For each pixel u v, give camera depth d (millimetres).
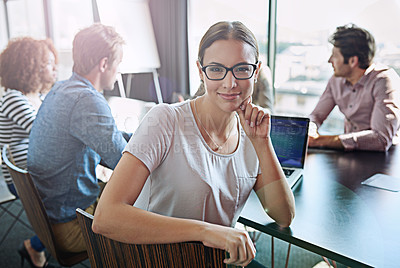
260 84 1009
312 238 676
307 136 1018
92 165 1148
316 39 2404
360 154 1251
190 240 569
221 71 670
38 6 2760
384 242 658
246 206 819
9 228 1951
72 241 1101
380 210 793
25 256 1467
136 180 641
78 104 1040
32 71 1434
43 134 1075
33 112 1451
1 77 1438
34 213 1062
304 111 2480
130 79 2221
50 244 1062
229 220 781
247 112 755
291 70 2506
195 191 699
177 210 717
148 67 2332
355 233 694
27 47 1445
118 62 1175
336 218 757
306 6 2377
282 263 768
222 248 554
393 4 1963
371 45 1483
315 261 751
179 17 2342
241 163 762
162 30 2383
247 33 668
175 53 2457
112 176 647
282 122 1026
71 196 1107
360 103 1524
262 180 778
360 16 2117
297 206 813
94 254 679
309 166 1104
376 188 925
